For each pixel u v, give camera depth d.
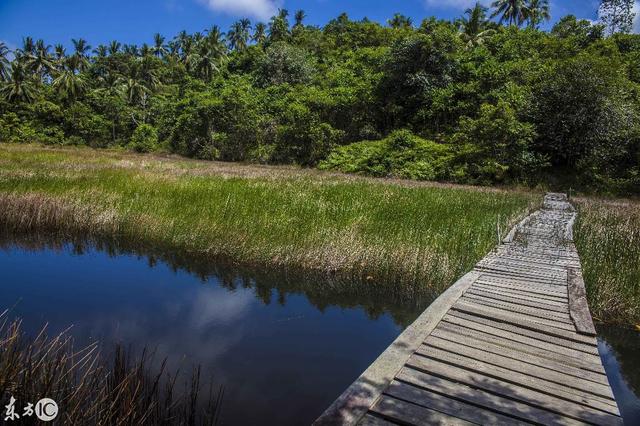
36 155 25.38
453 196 15.15
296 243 8.26
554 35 44.09
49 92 52.53
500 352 3.89
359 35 56.12
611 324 5.83
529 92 28.09
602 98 24.55
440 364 3.62
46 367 3.14
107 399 2.93
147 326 5.38
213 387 3.91
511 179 25.28
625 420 3.82
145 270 7.83
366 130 34.72
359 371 4.34
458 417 2.88
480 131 25.62
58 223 10.14
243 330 5.35
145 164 23.73
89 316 5.66
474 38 42.81
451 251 7.90
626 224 10.59
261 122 36.59
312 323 5.64
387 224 9.39
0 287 6.78
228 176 17.97
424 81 33.84
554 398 3.16
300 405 3.68
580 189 24.47
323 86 42.91
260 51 57.88
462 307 5.04
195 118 38.06
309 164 32.75
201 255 8.47
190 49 66.56
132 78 58.31
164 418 3.06
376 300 6.62
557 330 4.40
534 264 7.13
